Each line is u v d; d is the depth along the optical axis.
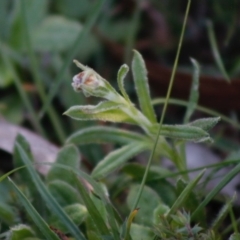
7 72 0.44
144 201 0.35
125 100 0.34
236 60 0.44
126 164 0.36
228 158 0.37
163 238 0.33
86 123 0.42
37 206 0.36
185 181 0.35
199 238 0.33
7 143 0.39
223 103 0.41
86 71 0.33
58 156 0.36
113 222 0.33
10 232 0.34
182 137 0.34
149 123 0.35
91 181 0.34
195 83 0.36
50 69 0.44
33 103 0.44
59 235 0.34
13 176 0.39
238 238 0.33
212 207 0.38
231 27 0.44
